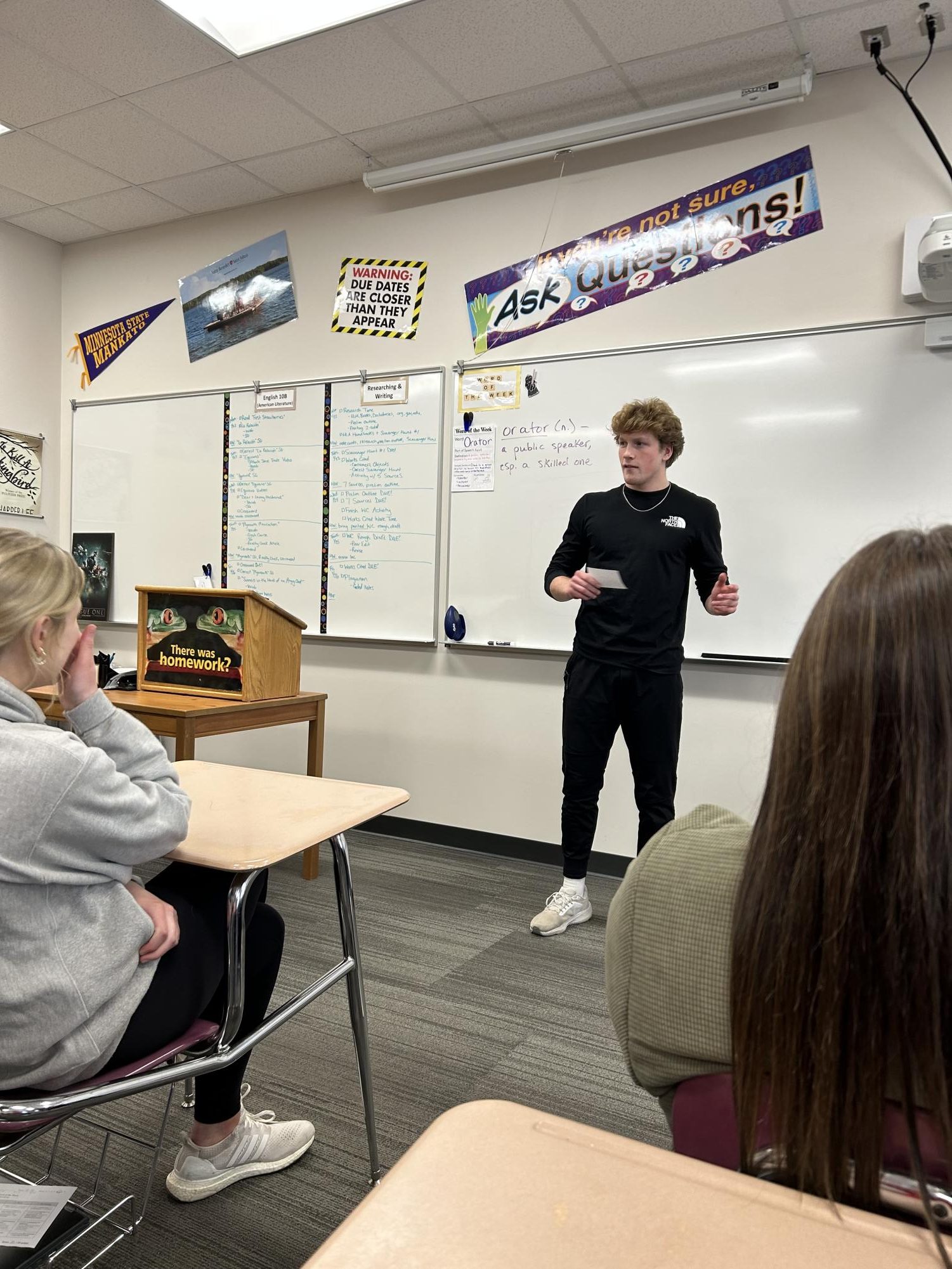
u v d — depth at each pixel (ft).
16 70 10.03
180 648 10.15
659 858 1.98
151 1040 3.59
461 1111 1.68
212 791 4.86
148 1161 5.25
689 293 10.57
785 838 1.61
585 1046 6.77
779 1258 1.30
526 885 10.71
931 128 9.32
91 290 15.24
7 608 3.27
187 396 14.24
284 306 13.43
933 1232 1.36
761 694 10.19
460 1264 1.27
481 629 11.89
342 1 8.84
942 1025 1.41
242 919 3.80
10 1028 3.14
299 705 10.61
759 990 1.60
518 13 8.76
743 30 8.96
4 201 13.62
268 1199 4.94
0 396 14.57
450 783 12.23
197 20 9.14
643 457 8.90
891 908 1.43
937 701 1.48
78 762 3.18
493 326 11.81
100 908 3.35
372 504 12.69
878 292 9.56
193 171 12.50
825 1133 1.50
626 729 9.23
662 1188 1.45
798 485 9.94
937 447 9.29
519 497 11.60
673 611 8.97
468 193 11.93
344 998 7.51
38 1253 3.73
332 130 11.26
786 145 9.98
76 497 15.42
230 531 13.89
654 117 10.06
